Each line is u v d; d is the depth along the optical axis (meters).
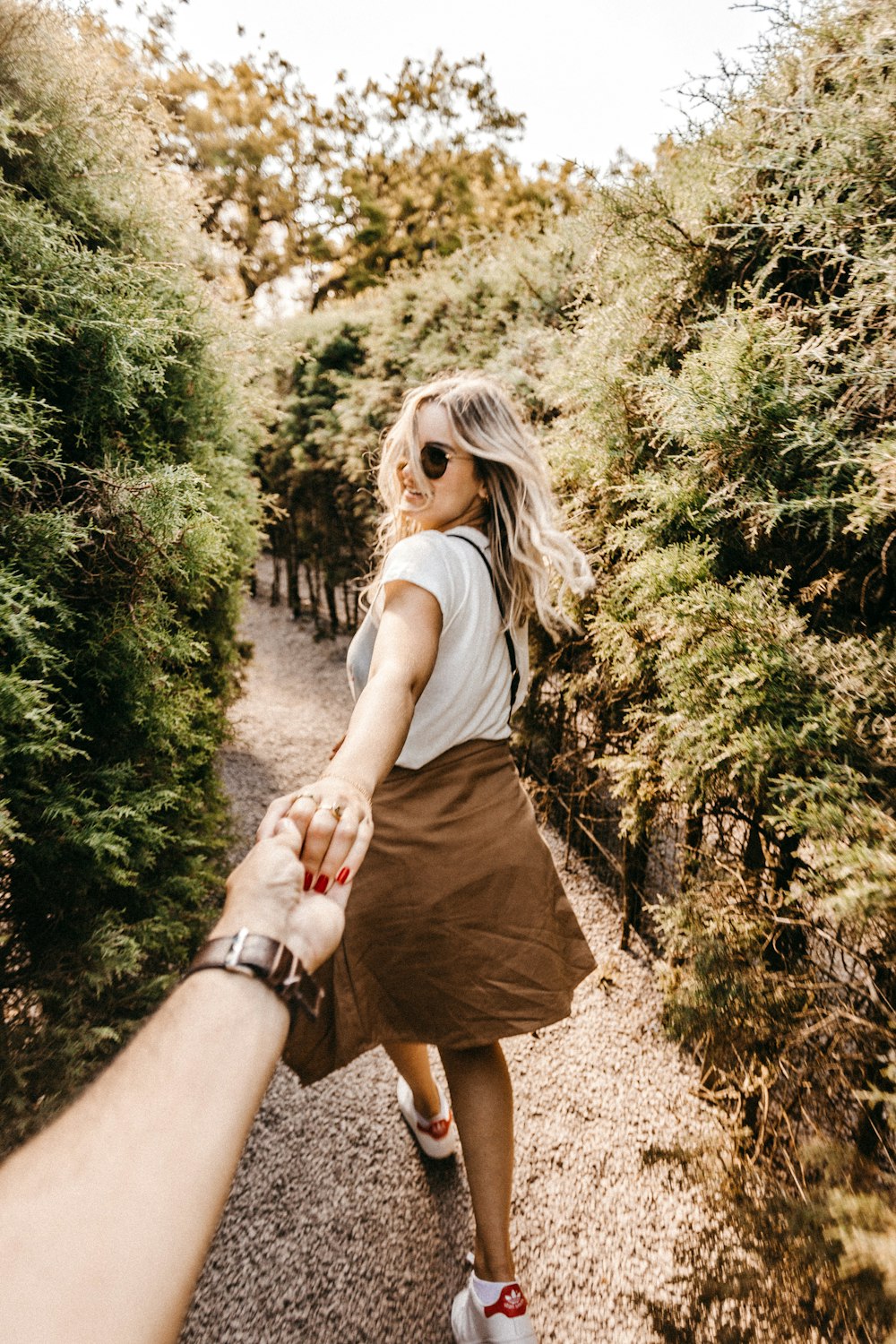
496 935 1.17
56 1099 1.41
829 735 1.14
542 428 2.80
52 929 1.57
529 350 3.20
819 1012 1.26
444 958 1.15
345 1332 1.44
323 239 19.08
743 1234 1.14
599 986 2.29
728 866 1.55
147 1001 1.71
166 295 1.89
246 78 17.22
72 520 1.41
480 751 1.23
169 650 1.77
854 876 1.01
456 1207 1.68
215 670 2.68
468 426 1.18
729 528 1.59
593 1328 1.45
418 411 1.22
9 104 1.54
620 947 2.43
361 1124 1.88
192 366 2.03
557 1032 2.14
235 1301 1.49
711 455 1.54
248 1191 1.70
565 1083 1.97
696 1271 1.23
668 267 1.92
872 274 1.32
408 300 5.37
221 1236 1.60
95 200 1.69
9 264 1.40
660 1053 2.04
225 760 3.90
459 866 1.15
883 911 0.96
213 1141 0.38
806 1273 1.02
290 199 18.22
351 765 0.78
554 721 2.81
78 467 1.50
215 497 2.20
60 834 1.45
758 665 1.25
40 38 1.57
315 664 6.04
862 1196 0.91
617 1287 1.51
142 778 1.80
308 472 6.54
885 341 1.31
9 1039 1.42
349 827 0.64
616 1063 2.02
